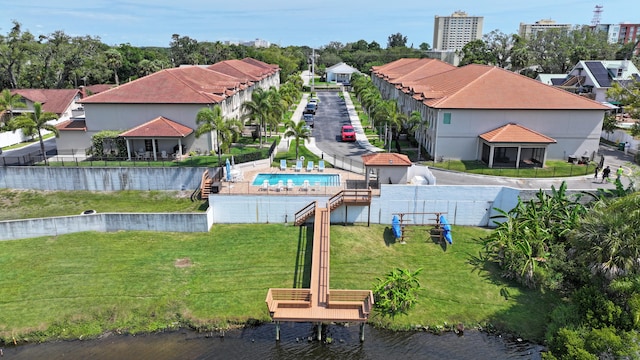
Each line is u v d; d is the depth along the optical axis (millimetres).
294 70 156750
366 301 26641
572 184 42562
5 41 89125
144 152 51469
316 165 47781
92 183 42844
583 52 100688
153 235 35562
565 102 49031
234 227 36906
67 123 54906
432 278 30969
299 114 82875
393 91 83938
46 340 26078
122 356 24766
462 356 24875
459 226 37344
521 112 48562
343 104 98500
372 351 25234
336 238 34844
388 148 56031
